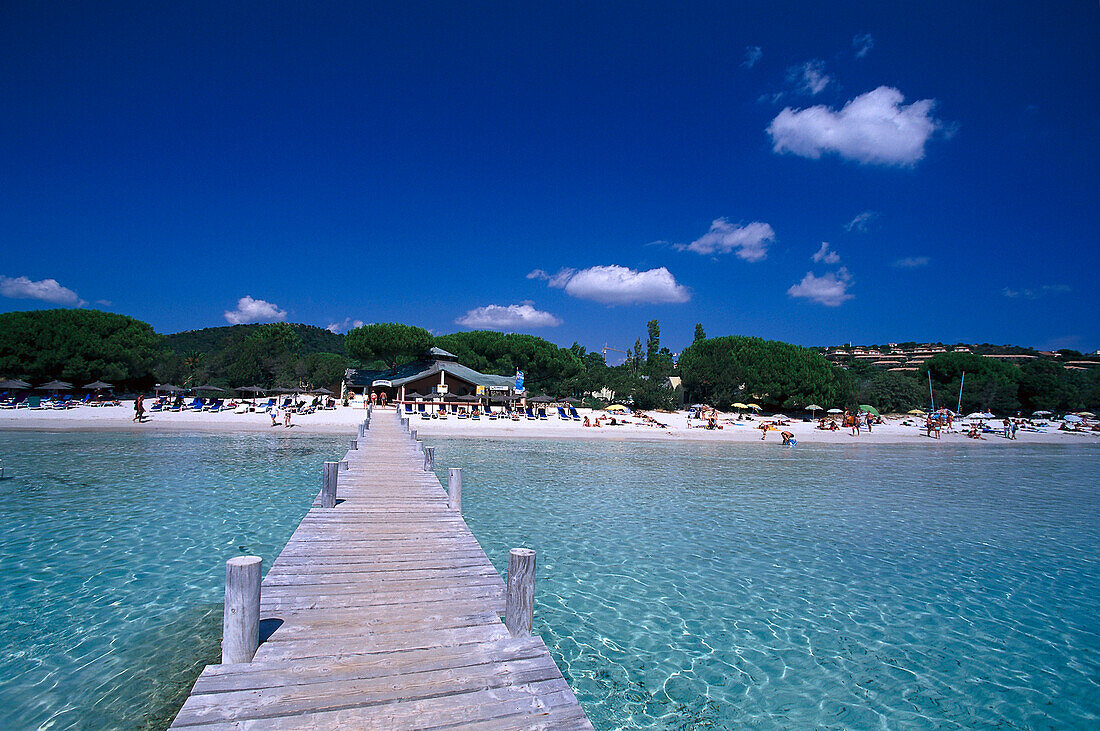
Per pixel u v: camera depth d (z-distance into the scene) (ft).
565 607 29.63
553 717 14.19
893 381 258.78
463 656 16.98
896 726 20.20
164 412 129.80
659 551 39.75
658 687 22.27
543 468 77.10
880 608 30.81
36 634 23.99
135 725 18.13
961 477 84.74
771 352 212.84
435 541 29.71
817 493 65.41
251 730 12.94
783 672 23.67
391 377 200.95
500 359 235.40
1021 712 21.36
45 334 169.27
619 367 337.31
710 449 111.24
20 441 81.05
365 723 13.48
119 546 35.60
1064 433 179.52
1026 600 32.53
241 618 16.20
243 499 49.26
